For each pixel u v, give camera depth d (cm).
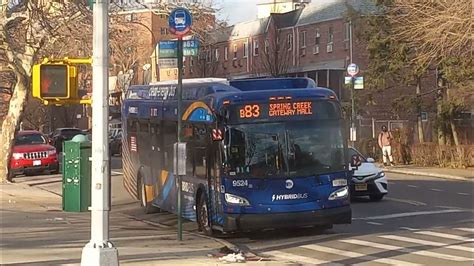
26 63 2652
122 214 2108
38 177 3172
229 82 1609
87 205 1997
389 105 4744
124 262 1155
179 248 1345
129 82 5416
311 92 1536
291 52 6238
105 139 964
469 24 2777
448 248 1367
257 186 1484
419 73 3969
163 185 1906
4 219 1839
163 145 1902
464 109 3944
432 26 2994
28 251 1274
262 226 1480
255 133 1498
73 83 1009
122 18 2991
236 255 1239
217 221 1523
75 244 1374
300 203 1497
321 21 5894
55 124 7569
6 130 2798
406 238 1504
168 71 5312
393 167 3712
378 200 2233
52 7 2498
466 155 3681
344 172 1534
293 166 1501
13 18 2556
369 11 4431
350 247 1403
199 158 1628
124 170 2389
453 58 3572
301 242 1484
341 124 1543
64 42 2659
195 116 1648
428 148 3834
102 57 964
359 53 5278
